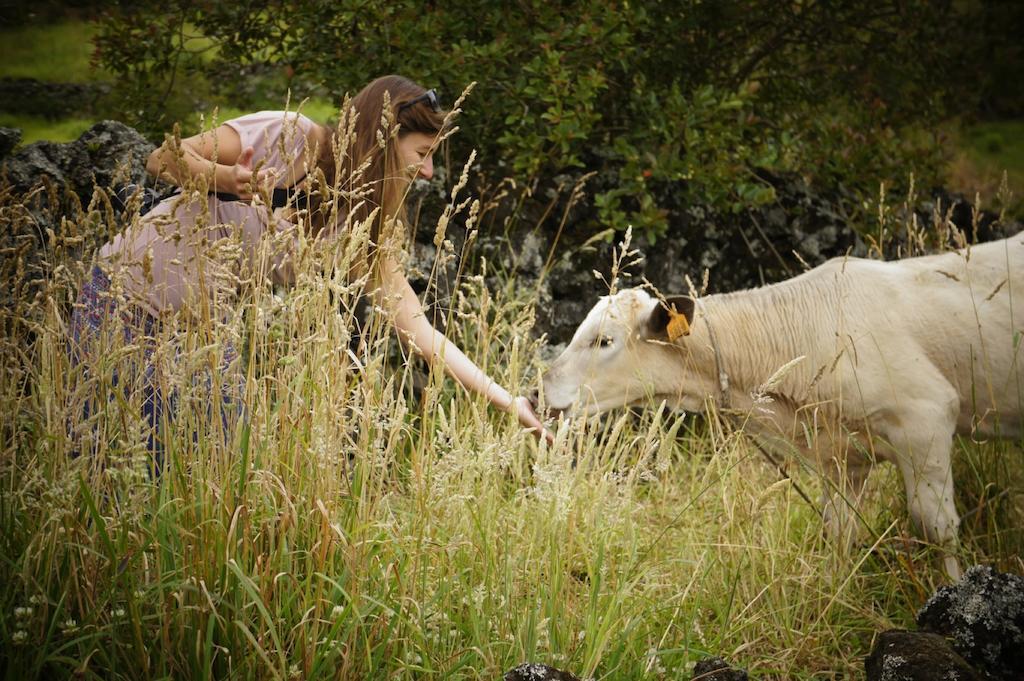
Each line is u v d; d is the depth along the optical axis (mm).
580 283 5023
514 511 3062
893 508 3924
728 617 2994
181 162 2424
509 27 5066
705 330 3756
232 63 5578
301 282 2566
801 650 3094
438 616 2611
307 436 2584
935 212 4387
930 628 2822
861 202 5797
